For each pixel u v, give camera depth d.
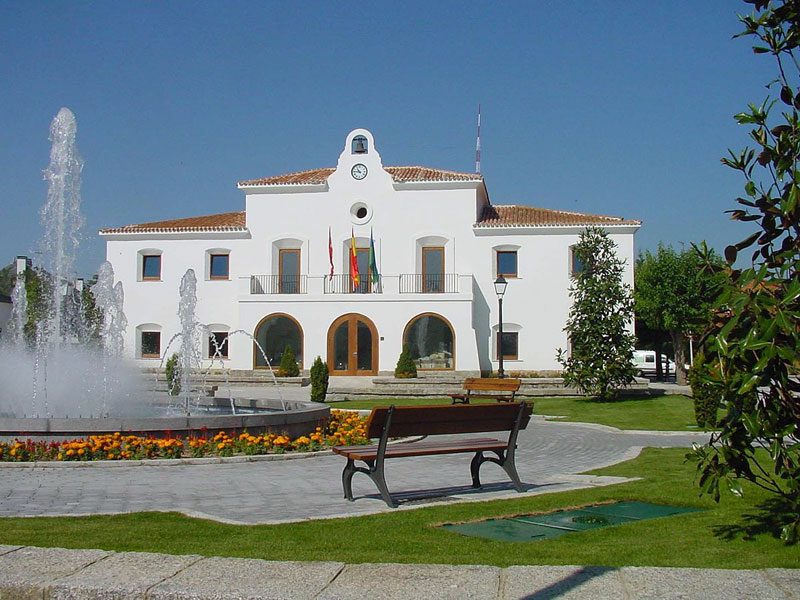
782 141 6.20
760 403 6.25
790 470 6.30
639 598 5.00
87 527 7.40
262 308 39.19
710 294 6.58
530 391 32.03
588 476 11.53
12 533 7.07
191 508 8.77
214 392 29.38
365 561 6.01
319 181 40.97
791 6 6.29
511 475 10.13
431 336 38.12
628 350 29.48
